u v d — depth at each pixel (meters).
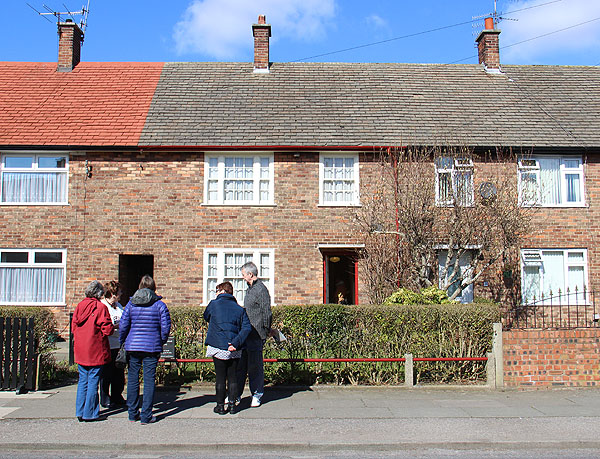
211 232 16.12
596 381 9.86
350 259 16.50
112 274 15.96
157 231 16.09
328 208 16.22
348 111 17.80
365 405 8.59
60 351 13.87
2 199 16.31
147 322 7.75
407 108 18.05
